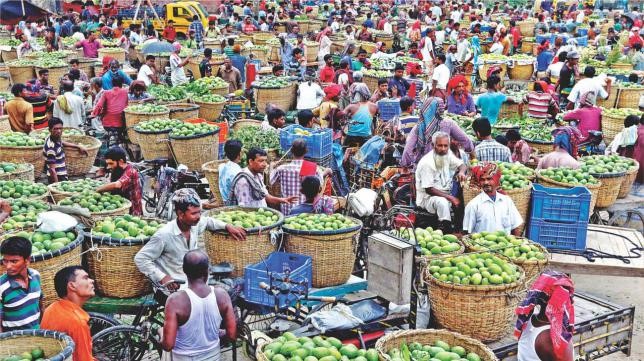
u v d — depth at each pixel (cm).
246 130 1152
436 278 633
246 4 3541
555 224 812
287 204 880
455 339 584
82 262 691
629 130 1109
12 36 2931
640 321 834
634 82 1684
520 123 1352
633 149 1119
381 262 650
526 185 841
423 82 1759
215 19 3216
